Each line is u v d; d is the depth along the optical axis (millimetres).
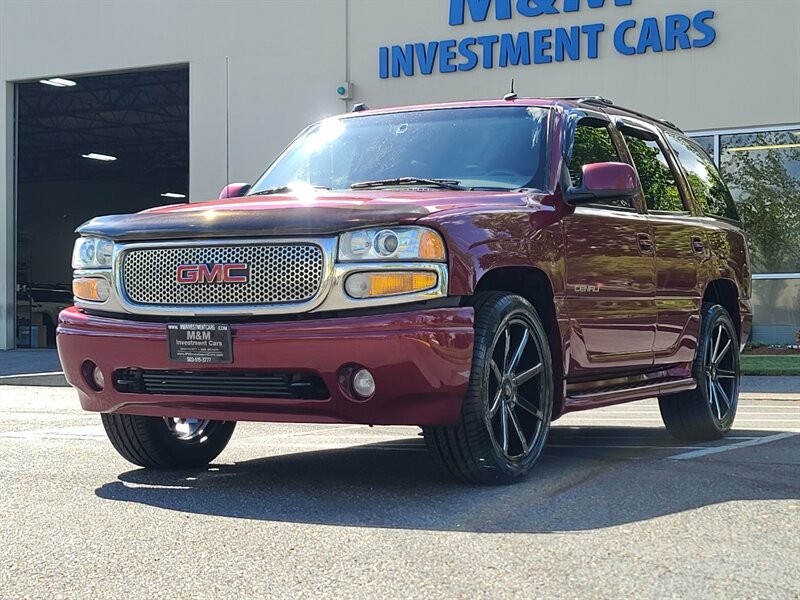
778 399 10289
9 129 21281
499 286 5227
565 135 5770
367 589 3359
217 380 4832
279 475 5492
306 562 3682
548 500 4652
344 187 5824
